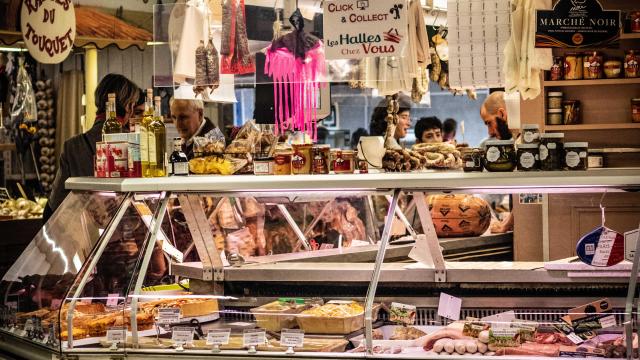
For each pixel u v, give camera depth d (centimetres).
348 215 497
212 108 1025
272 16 469
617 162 666
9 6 678
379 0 438
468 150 390
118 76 588
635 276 351
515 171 378
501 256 610
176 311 381
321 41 469
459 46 468
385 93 483
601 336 349
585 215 508
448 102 1220
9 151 955
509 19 461
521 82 454
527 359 348
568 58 654
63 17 673
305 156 412
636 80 642
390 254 470
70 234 425
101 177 436
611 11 437
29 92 917
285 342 371
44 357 392
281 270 423
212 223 436
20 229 738
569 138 675
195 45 464
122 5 768
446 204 550
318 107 527
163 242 420
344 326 374
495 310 399
